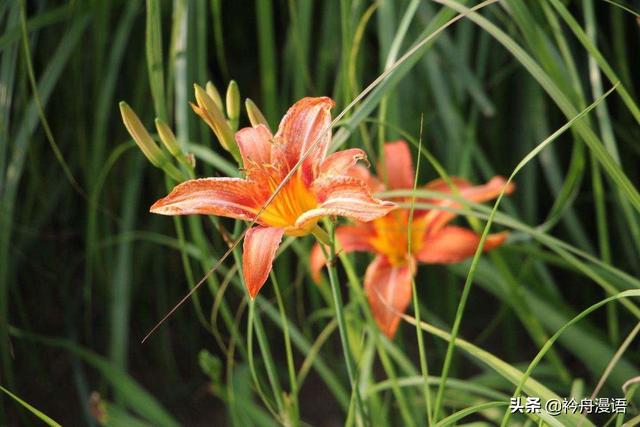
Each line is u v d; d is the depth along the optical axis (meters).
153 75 1.24
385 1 1.43
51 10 1.53
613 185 1.53
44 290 1.69
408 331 1.63
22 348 1.63
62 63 1.48
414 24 1.48
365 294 1.30
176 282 1.66
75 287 1.66
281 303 1.22
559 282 1.72
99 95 1.51
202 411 1.58
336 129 1.42
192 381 1.63
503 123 1.62
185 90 1.37
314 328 1.64
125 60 1.57
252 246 1.10
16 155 1.46
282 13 1.70
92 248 1.50
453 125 1.49
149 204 1.66
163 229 1.62
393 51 1.27
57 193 1.58
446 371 1.16
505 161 1.64
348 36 1.32
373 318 1.30
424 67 1.52
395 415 1.53
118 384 1.47
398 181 1.34
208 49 1.71
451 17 1.26
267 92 1.49
